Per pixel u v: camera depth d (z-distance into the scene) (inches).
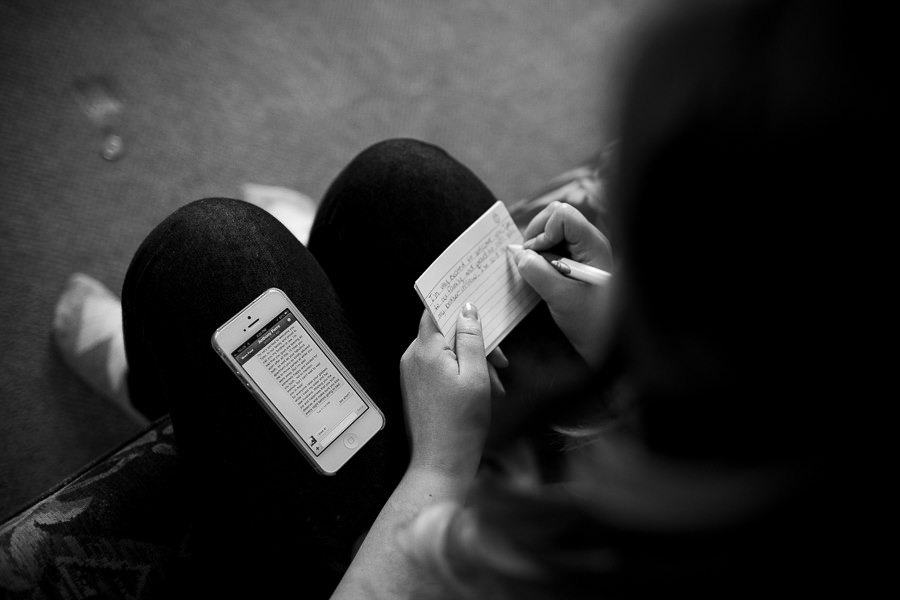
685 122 10.7
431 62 60.7
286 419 30.0
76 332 48.4
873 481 12.3
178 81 55.7
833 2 9.8
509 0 63.2
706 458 13.5
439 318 28.7
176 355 30.1
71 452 48.5
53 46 53.9
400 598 24.3
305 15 59.2
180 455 32.7
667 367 12.7
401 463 32.5
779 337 11.4
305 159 56.8
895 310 10.5
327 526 31.0
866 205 10.1
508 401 31.3
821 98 9.9
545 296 29.6
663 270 11.8
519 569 16.4
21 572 29.1
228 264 30.7
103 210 52.4
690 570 14.4
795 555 13.5
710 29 10.5
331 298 32.9
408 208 33.6
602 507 15.3
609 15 64.1
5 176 51.2
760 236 10.7
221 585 31.2
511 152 60.2
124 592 30.2
